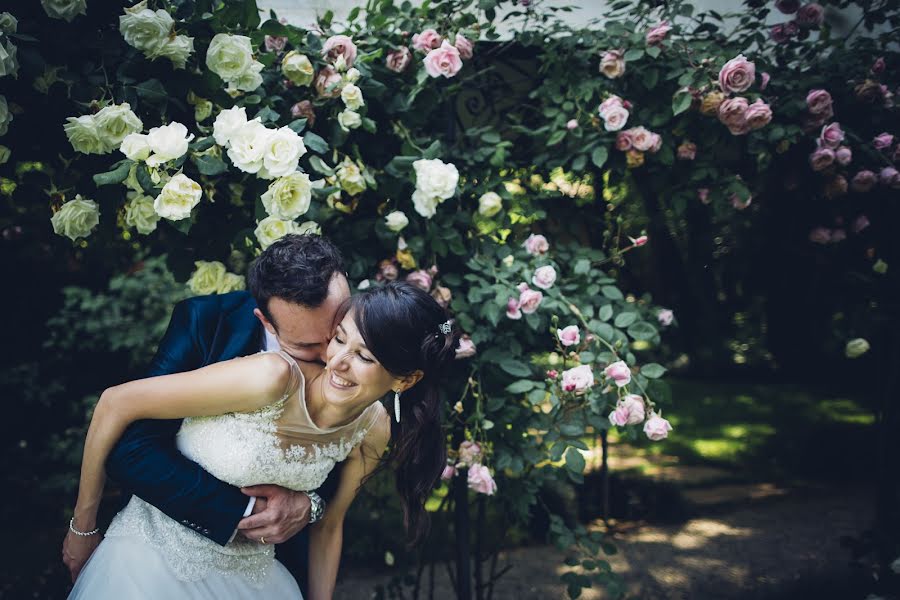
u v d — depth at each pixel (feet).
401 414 5.78
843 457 20.04
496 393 8.36
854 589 11.76
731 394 26.68
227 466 5.23
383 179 7.82
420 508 6.07
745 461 20.40
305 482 5.60
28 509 15.38
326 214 7.97
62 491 16.12
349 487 6.23
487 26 8.38
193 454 5.31
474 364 8.11
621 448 21.65
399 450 5.90
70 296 16.38
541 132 8.76
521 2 8.55
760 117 8.13
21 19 6.11
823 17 9.09
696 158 8.96
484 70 8.63
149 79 6.28
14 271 15.64
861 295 10.34
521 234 9.07
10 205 7.87
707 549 14.53
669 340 28.30
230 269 9.57
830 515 16.55
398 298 4.83
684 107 8.11
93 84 6.22
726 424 23.66
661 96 8.68
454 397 8.30
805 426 22.88
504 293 7.80
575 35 8.75
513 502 8.41
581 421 8.07
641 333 8.06
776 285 12.82
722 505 17.11
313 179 7.32
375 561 13.14
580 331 8.32
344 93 7.11
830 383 27.04
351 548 12.87
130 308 16.44
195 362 5.52
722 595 12.49
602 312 8.21
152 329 16.40
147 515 5.51
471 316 8.14
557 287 8.27
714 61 8.36
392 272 7.88
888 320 10.06
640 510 16.21
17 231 9.02
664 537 15.11
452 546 13.39
